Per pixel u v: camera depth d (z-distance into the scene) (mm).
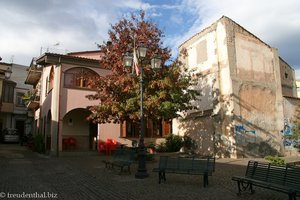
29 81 32875
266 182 7637
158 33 16344
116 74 15602
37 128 29000
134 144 20453
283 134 21953
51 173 12281
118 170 13078
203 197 7926
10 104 35938
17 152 22328
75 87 20969
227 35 20422
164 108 14453
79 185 9711
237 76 20203
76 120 22688
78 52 23219
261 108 21109
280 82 22891
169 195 8188
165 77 15062
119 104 14602
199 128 21812
